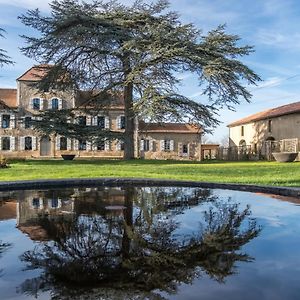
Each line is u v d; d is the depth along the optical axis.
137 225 3.94
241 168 14.94
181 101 21.69
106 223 4.07
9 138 36.88
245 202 5.53
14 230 3.71
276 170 13.64
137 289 2.16
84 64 24.55
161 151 39.59
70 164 19.00
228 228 3.77
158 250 2.97
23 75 37.25
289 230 3.69
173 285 2.21
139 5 22.86
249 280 2.31
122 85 23.50
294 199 5.88
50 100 37.28
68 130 23.64
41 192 6.96
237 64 21.55
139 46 21.31
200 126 23.42
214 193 6.66
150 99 20.16
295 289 2.17
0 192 6.89
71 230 3.69
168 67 22.66
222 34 22.28
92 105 26.53
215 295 2.08
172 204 5.40
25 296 2.06
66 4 22.22
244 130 41.66
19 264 2.62
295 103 36.84
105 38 21.86
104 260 2.71
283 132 33.66
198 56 21.30
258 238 3.37
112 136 23.66
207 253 2.90
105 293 2.09
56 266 2.58
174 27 22.14
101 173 11.55
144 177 9.69
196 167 15.75
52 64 24.03
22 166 16.69
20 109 36.62
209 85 22.59
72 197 6.24
